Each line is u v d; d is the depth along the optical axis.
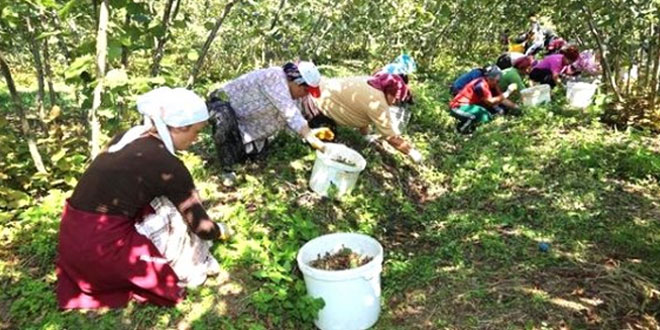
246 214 4.10
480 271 3.85
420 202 5.11
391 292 3.67
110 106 3.66
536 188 5.11
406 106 6.05
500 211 4.77
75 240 3.03
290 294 3.38
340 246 3.66
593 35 6.84
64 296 3.19
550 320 3.34
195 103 3.06
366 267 3.21
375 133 5.79
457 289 3.66
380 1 8.95
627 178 5.32
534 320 3.35
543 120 6.62
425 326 3.38
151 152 3.00
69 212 3.07
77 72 3.41
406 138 6.00
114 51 3.49
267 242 3.76
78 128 5.35
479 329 3.31
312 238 3.94
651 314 3.43
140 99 3.07
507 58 8.52
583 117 6.79
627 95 6.95
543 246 4.08
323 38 9.18
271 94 4.37
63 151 4.20
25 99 7.40
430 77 9.79
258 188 4.45
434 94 8.02
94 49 3.69
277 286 3.39
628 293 3.57
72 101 7.42
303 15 7.07
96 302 3.18
